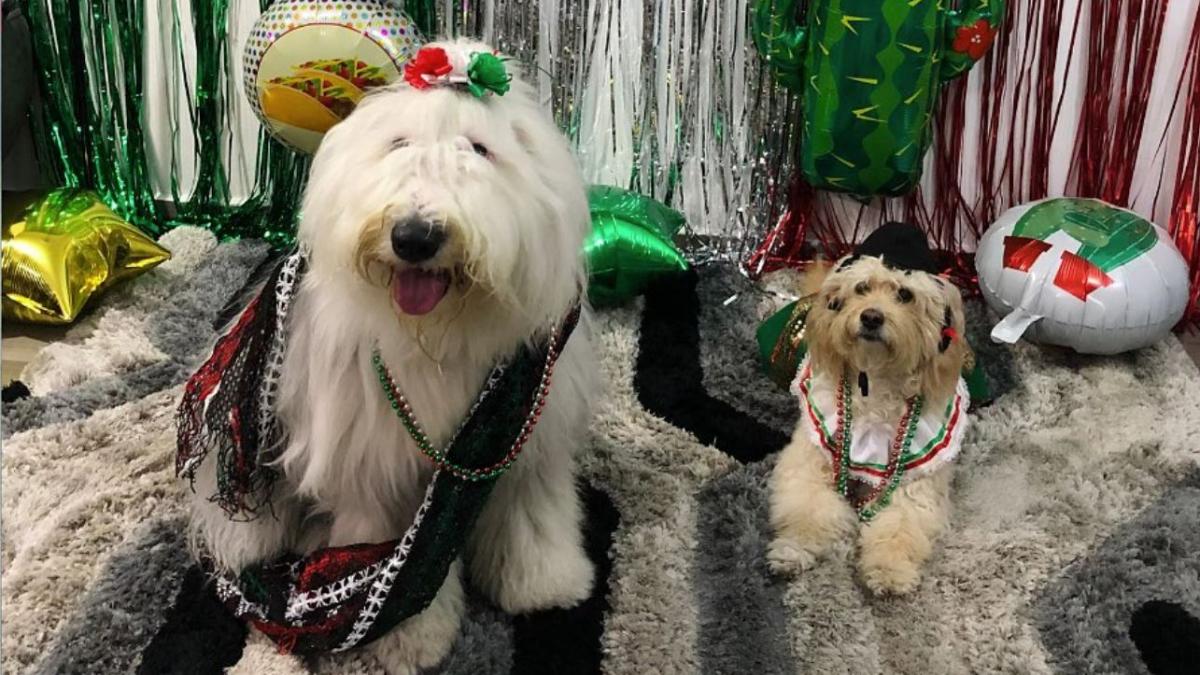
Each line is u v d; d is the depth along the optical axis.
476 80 1.14
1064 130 2.46
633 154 2.51
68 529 1.61
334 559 1.36
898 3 2.08
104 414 1.87
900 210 2.54
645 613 1.50
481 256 1.08
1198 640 1.50
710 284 2.42
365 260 1.11
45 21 2.40
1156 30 2.32
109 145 2.54
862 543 1.65
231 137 2.55
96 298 2.27
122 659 1.41
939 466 1.71
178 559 1.57
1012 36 2.35
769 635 1.48
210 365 1.45
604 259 2.22
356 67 2.10
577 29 2.37
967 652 1.47
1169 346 2.27
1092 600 1.57
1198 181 2.43
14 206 2.24
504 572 1.49
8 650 1.41
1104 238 2.15
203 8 2.39
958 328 1.72
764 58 2.30
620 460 1.83
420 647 1.40
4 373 2.06
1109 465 1.86
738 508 1.73
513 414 1.31
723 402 2.02
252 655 1.41
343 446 1.29
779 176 2.50
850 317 1.64
